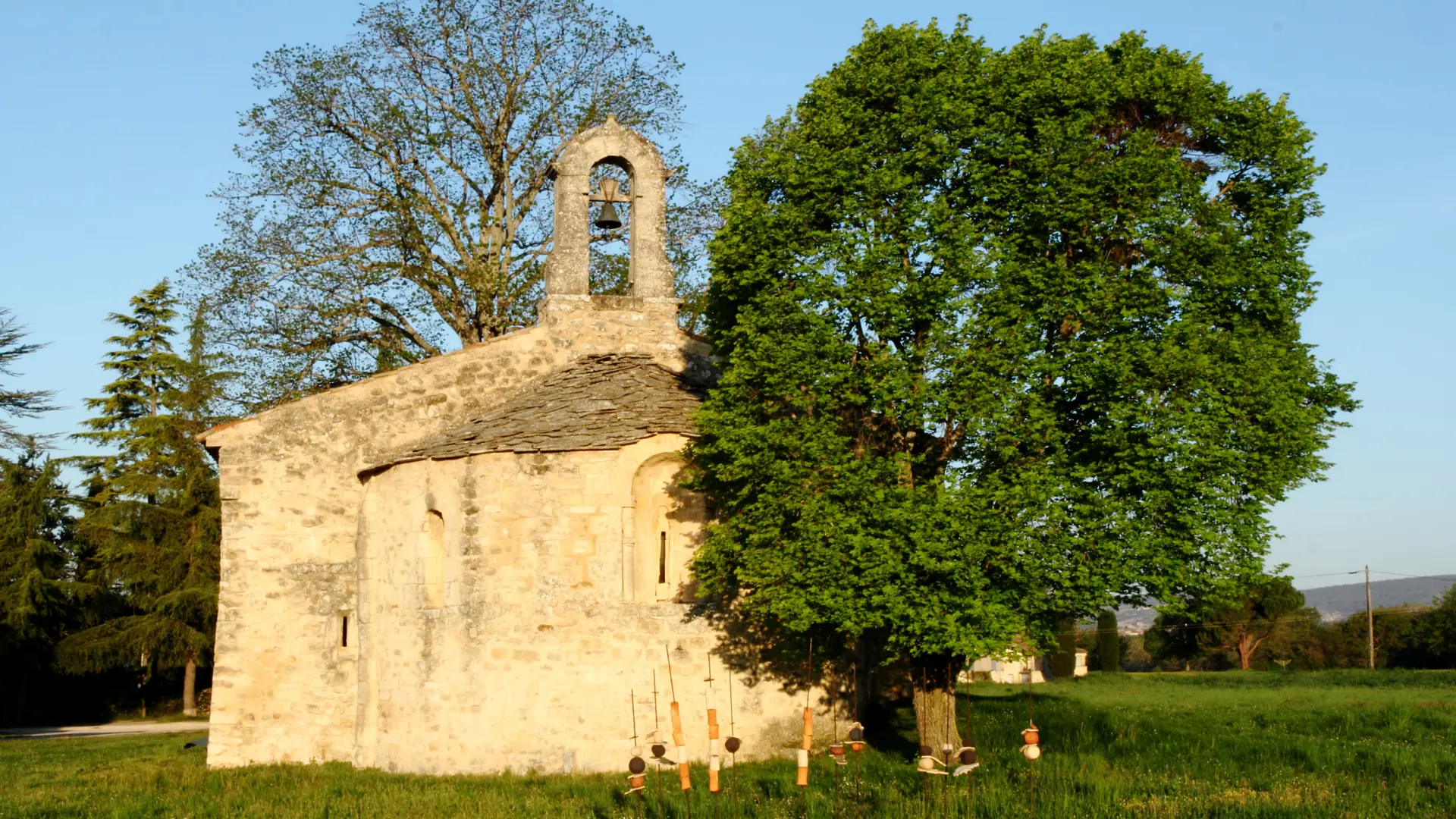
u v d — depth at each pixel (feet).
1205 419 55.01
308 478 79.87
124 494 161.68
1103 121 62.18
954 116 61.11
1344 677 144.56
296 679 78.18
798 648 64.08
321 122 109.29
